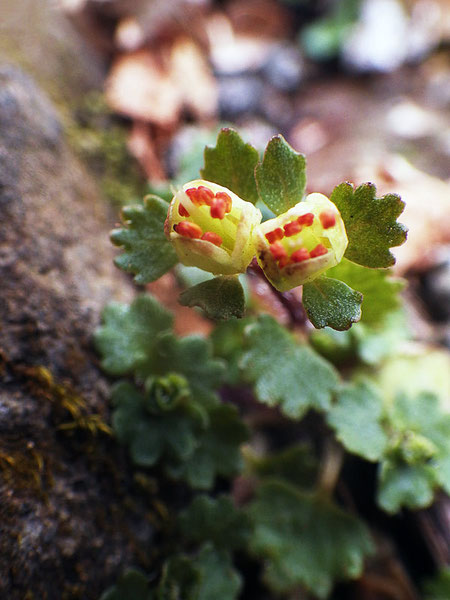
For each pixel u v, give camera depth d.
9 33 0.07
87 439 0.05
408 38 0.10
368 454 0.05
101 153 0.07
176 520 0.05
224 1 0.11
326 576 0.05
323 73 0.10
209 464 0.05
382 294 0.05
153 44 0.09
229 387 0.06
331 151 0.09
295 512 0.05
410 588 0.06
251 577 0.06
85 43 0.08
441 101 0.10
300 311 0.05
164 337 0.05
